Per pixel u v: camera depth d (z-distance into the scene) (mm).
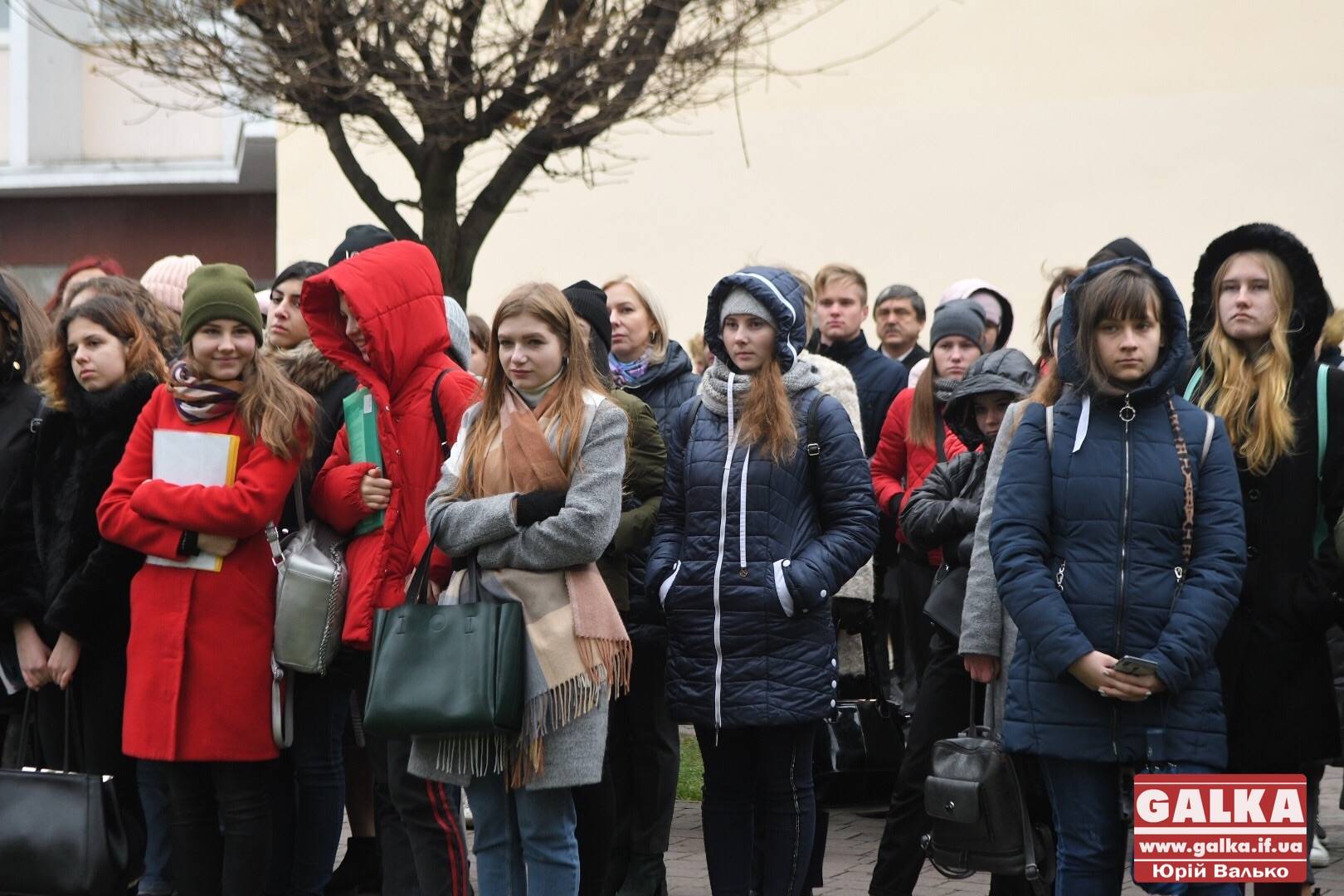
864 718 7332
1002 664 5023
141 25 9383
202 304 5277
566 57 9297
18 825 5375
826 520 5391
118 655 5637
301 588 5074
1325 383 4836
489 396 4855
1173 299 4438
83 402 5609
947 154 13359
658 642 5969
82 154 20969
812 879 6008
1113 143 12977
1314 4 12531
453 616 4547
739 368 5453
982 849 4801
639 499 5859
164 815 5887
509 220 14352
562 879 4727
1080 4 13016
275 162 18656
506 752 4633
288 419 5230
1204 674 4379
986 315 8852
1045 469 4477
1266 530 4770
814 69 13594
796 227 13711
